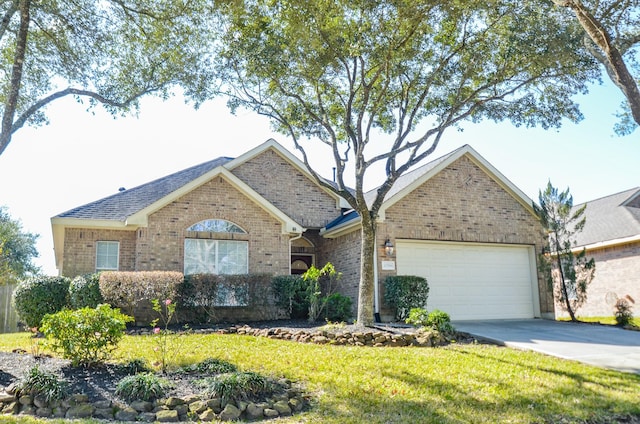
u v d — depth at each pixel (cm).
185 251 1650
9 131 989
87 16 1222
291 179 2070
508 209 1866
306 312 1594
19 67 1017
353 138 1362
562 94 1381
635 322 1736
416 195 1745
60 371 789
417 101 1453
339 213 2103
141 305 1461
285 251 1770
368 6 1145
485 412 695
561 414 692
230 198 1730
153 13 1216
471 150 1833
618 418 687
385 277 1652
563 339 1272
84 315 821
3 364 838
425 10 1126
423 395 762
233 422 655
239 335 1271
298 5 1120
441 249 1773
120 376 780
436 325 1270
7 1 1128
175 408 679
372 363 939
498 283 1827
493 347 1162
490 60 1334
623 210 2164
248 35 1261
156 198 1738
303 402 733
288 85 1387
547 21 1202
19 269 3691
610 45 922
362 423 648
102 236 1678
